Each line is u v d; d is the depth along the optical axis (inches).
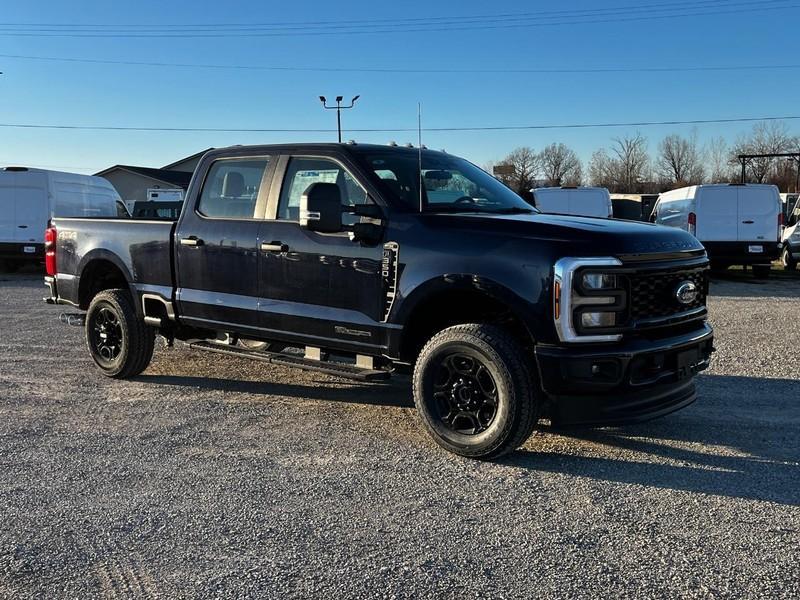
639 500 151.8
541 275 162.9
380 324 189.3
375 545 131.6
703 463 174.2
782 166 2780.5
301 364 208.2
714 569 121.5
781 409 221.1
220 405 229.5
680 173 3041.3
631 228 176.1
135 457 179.5
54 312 457.4
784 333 355.6
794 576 118.8
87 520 142.2
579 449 185.0
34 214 723.4
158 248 244.8
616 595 113.7
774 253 639.8
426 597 113.7
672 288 175.6
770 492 155.6
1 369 284.2
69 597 114.1
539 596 113.6
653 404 173.5
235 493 156.1
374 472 168.9
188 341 244.4
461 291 176.4
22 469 170.7
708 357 190.7
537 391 169.6
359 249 192.4
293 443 190.7
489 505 149.5
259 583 118.2
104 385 257.1
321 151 209.0
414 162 211.6
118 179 1876.2
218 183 233.6
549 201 703.7
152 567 123.6
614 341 164.2
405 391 247.6
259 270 215.3
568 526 139.3
